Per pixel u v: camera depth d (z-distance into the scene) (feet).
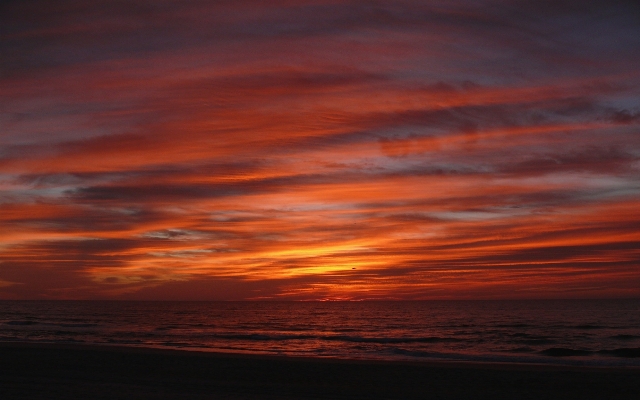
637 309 356.18
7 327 172.45
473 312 339.57
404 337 141.59
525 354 95.91
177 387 47.42
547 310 352.49
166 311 393.70
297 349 104.73
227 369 62.34
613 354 97.30
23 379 51.52
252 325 209.46
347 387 49.78
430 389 49.08
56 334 140.15
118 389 45.11
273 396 43.47
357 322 235.20
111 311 379.14
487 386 51.06
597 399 44.73
